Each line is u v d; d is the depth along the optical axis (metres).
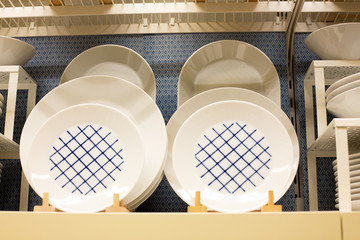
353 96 1.10
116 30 1.51
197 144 1.15
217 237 0.97
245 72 1.36
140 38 1.52
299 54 1.49
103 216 0.99
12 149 1.36
